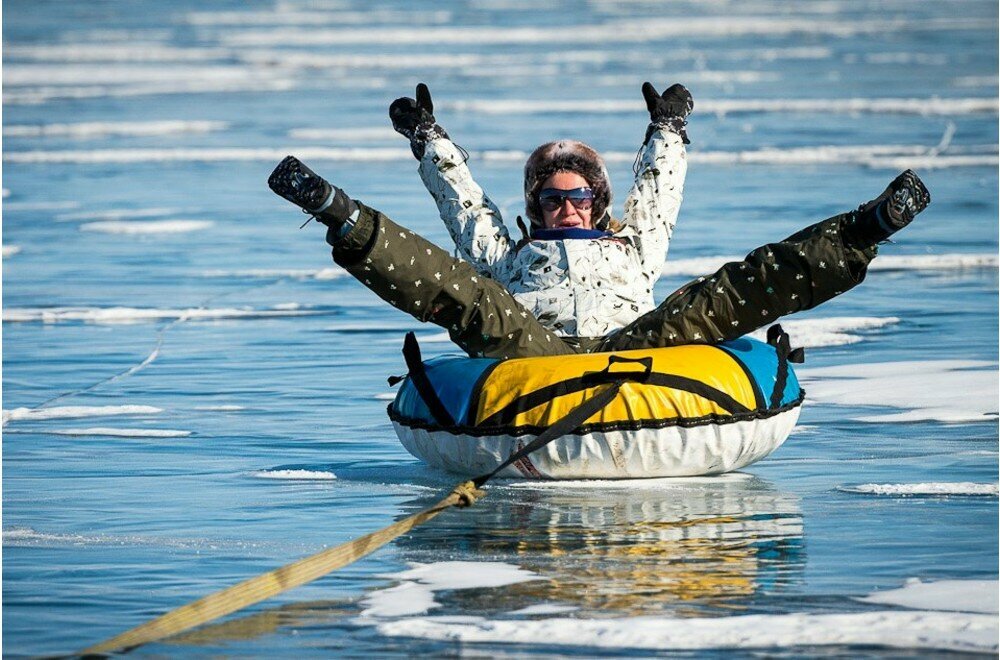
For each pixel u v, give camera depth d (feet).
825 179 234.79
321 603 65.41
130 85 414.41
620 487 84.79
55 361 128.06
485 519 78.48
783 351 89.15
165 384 118.52
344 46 523.70
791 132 297.12
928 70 413.18
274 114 347.77
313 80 420.77
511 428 82.79
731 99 355.15
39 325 144.87
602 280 91.40
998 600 64.34
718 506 80.59
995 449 93.50
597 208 93.66
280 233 202.18
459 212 95.76
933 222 195.83
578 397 82.58
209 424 104.83
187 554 73.92
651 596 65.36
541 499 82.28
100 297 159.22
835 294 87.45
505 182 233.14
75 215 217.56
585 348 89.76
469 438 83.87
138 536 77.15
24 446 98.58
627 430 82.53
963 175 237.25
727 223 195.52
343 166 261.85
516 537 75.00
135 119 341.62
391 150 280.51
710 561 70.44
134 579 70.03
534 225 94.38
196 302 156.25
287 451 96.78
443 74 426.92
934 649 58.54
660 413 82.84
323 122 330.54
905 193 84.53
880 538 74.13
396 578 68.64
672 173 97.35
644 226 95.66
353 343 134.82
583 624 61.57
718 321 88.02
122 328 143.13
